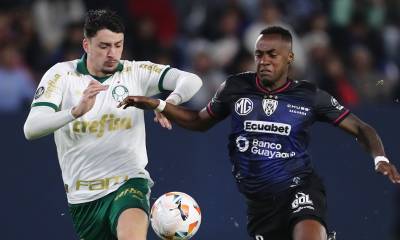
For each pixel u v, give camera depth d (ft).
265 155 73.46
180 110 75.46
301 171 73.61
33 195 108.17
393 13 156.56
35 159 108.17
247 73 75.82
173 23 145.38
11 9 137.69
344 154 111.65
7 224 108.27
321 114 74.54
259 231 75.56
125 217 71.56
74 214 76.54
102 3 139.44
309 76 136.46
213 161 109.19
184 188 108.47
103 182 74.69
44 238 108.06
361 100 137.39
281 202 73.61
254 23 142.61
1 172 108.27
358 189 111.75
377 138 73.56
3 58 125.59
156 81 77.25
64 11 139.23
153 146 108.17
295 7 149.59
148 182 76.13
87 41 75.31
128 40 135.85
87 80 75.61
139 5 143.95
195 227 76.48
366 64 142.41
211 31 142.20
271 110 73.72
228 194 109.19
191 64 137.69
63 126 73.20
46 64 130.72
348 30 148.87
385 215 112.16
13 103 124.98
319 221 71.41
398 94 142.31
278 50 73.15
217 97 75.66
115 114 75.00
